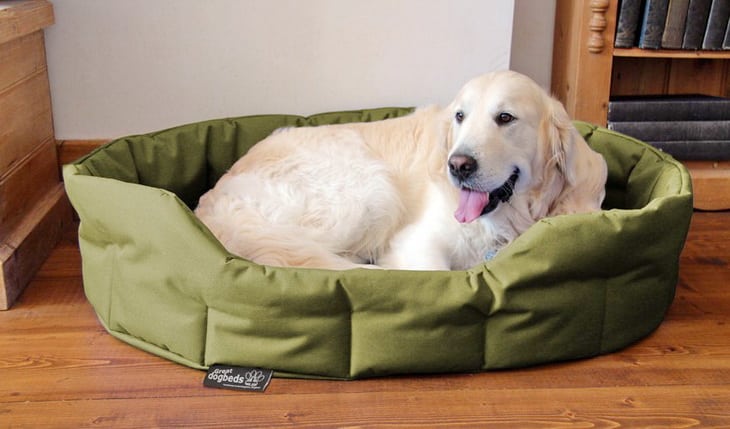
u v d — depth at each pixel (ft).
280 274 5.43
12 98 7.69
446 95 9.48
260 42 9.15
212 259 5.49
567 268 5.59
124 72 9.12
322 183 7.22
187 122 9.41
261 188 7.09
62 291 7.22
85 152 9.29
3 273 6.73
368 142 7.82
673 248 6.15
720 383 5.65
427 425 5.10
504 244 7.01
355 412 5.25
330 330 5.49
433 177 7.04
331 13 9.07
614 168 7.92
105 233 6.18
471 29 9.20
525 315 5.62
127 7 8.87
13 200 7.62
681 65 10.47
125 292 6.06
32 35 8.39
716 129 9.70
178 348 5.80
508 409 5.30
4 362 5.92
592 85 9.41
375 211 7.20
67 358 5.99
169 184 8.11
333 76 9.35
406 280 5.43
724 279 7.55
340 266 6.33
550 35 10.32
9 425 5.10
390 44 9.24
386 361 5.55
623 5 9.12
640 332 6.20
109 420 5.16
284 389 5.53
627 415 5.23
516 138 6.36
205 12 8.97
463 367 5.69
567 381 5.66
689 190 6.41
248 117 8.79
